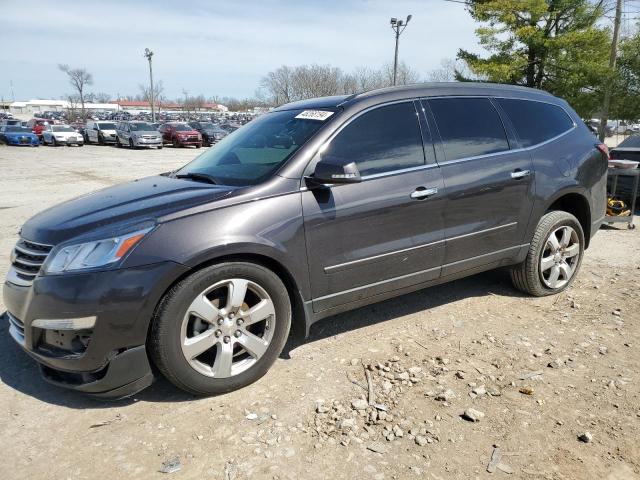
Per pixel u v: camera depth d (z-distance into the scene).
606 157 4.86
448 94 3.96
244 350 3.10
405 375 3.24
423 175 3.61
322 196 3.22
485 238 3.99
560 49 21.12
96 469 2.45
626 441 2.63
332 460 2.50
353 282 3.42
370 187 3.38
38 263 2.86
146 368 2.81
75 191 12.15
